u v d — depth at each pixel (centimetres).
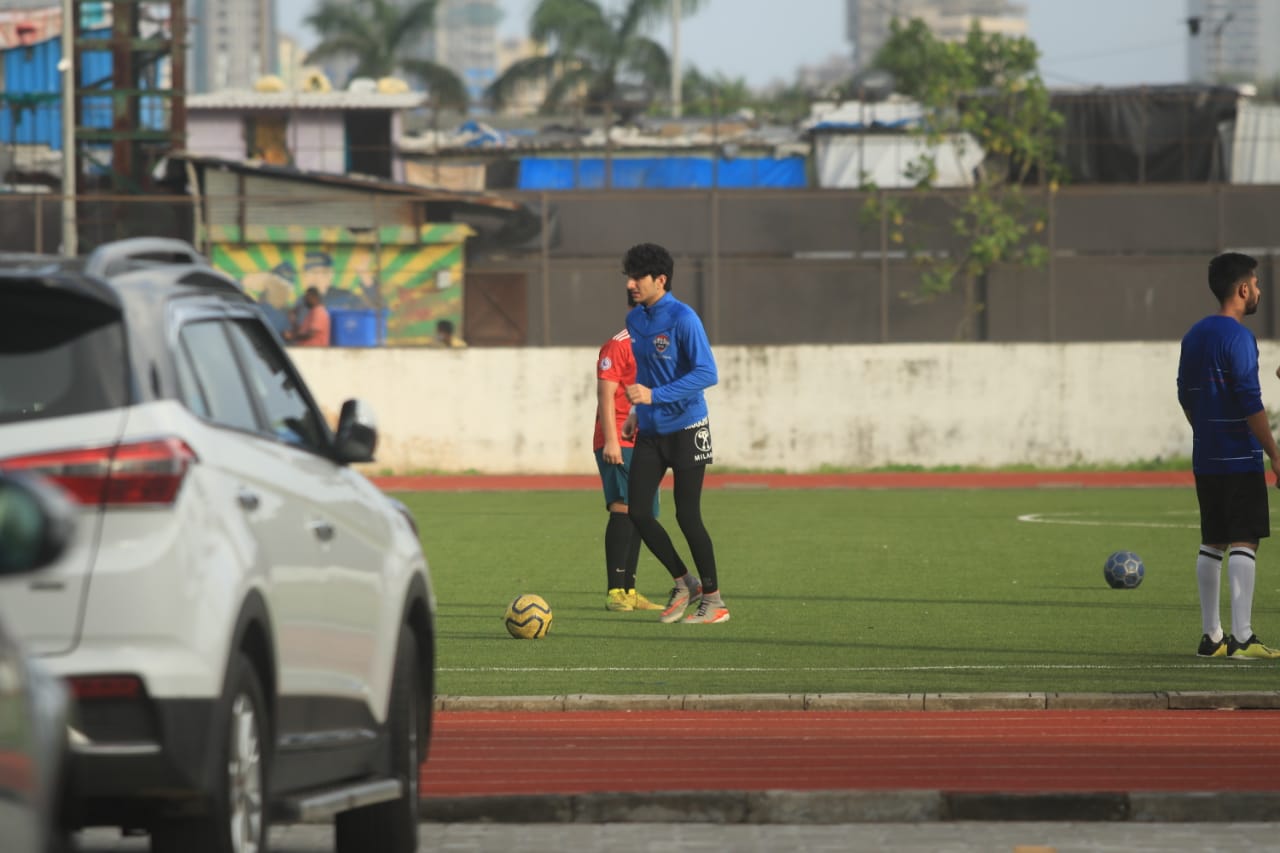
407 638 2342
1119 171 16900
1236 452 3844
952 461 11919
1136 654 3975
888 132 16812
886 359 11900
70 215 12294
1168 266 14512
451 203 13812
